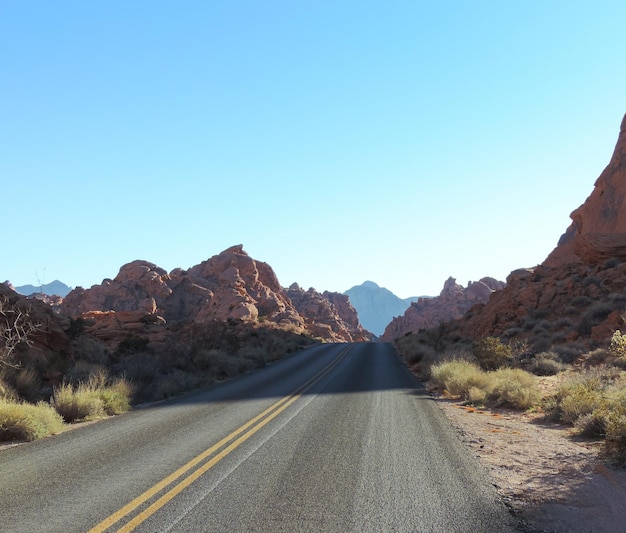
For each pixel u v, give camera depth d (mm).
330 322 131125
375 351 43562
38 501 5523
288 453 7727
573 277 36594
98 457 7648
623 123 50406
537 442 9070
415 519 5000
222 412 12227
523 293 37812
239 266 107125
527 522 4969
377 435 9164
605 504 5531
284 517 5027
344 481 6250
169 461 7301
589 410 10805
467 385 15922
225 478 6363
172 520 4941
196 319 85188
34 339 17875
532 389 14227
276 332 62562
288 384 18953
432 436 9156
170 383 17281
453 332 45375
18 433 9203
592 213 51188
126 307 89938
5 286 19219
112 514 5109
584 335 26859
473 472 6742
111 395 13469
